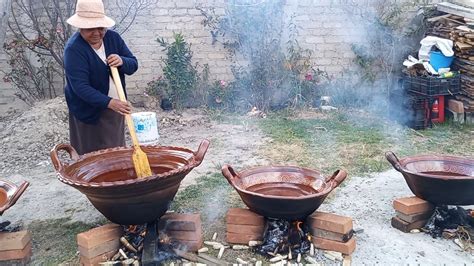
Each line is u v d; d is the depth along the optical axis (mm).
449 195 3170
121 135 3992
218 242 3342
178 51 7547
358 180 4531
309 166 4965
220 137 6184
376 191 4246
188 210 3920
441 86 6355
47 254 3338
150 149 3311
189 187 4438
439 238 3355
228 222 3277
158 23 7719
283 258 3078
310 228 3191
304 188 3283
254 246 3230
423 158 3574
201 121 7023
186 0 7680
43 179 4895
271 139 5996
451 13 6867
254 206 3045
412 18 7570
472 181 3041
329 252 3119
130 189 2648
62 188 4617
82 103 3678
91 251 2990
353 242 3137
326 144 5727
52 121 6270
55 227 3771
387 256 3135
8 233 3178
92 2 3418
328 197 4129
